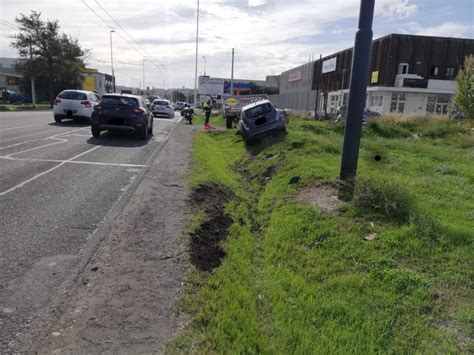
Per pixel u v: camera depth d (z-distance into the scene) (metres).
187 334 2.93
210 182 7.82
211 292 3.53
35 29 49.75
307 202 6.32
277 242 4.86
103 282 3.67
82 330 2.94
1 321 3.03
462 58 40.06
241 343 2.86
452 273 3.94
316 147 11.49
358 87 6.04
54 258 4.13
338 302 3.45
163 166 9.34
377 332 3.07
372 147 13.12
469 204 6.54
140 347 2.77
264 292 3.73
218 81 75.25
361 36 5.91
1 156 9.35
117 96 14.03
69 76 53.34
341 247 4.57
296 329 3.08
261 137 14.02
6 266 3.90
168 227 5.10
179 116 39.66
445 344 2.91
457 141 16.27
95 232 4.88
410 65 39.34
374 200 5.56
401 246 4.50
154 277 3.78
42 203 5.91
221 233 5.21
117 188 7.04
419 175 8.94
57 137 13.44
